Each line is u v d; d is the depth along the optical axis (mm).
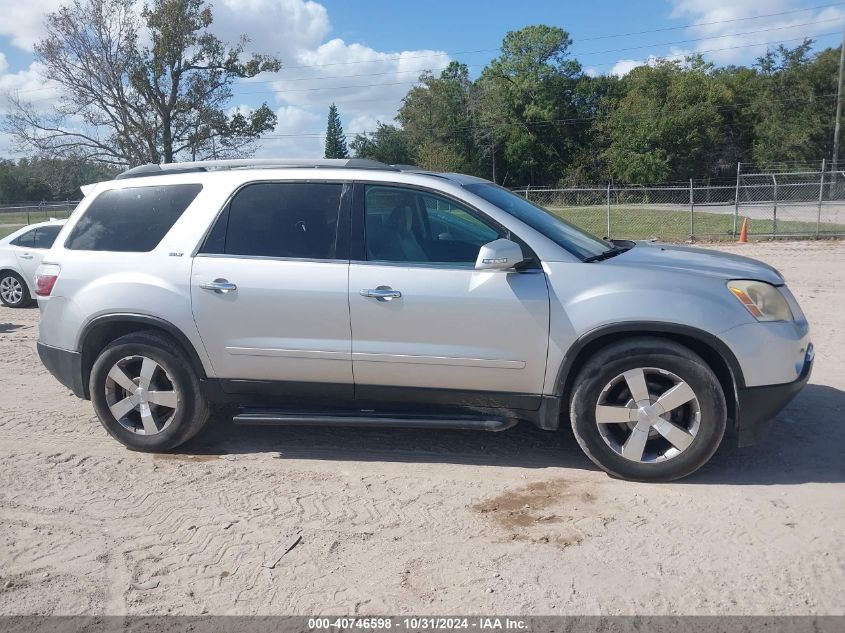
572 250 4449
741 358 4121
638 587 3281
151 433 4914
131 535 3883
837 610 3078
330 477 4555
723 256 4891
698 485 4293
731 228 23328
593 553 3576
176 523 3998
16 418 5812
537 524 3881
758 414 4215
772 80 55062
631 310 4176
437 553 3617
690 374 4148
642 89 55812
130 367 4926
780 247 18344
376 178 4664
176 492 4387
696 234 22141
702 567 3422
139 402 4895
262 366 4664
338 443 5137
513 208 4723
